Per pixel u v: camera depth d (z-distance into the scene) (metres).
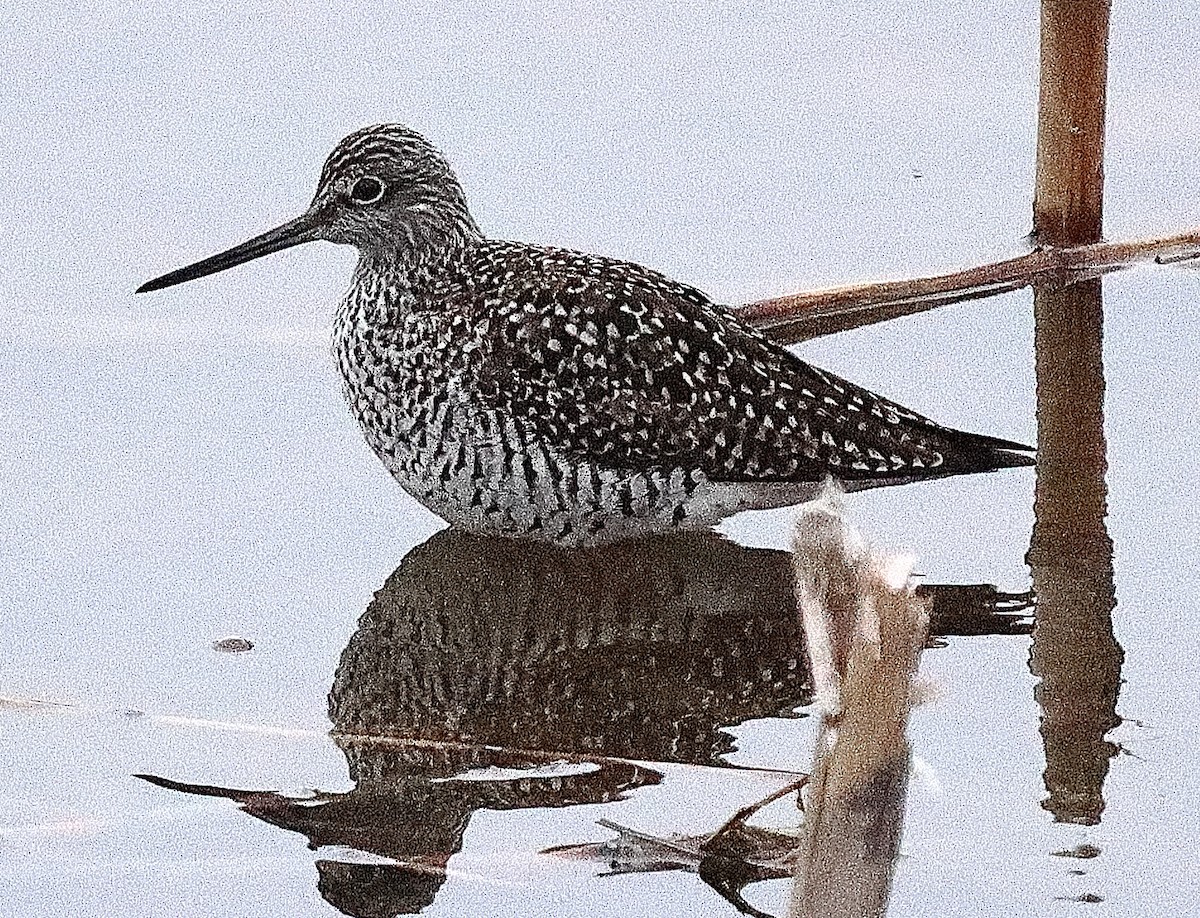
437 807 9.16
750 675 10.52
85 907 8.28
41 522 11.74
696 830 8.89
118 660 10.49
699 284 14.22
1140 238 14.57
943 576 11.09
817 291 13.94
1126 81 16.31
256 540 11.71
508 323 11.66
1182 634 10.48
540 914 8.21
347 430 12.91
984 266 14.23
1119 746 9.48
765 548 11.89
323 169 12.52
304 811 9.11
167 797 9.22
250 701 10.15
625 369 11.66
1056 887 8.27
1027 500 11.89
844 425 11.80
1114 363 13.29
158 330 13.78
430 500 11.91
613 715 10.08
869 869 6.04
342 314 12.23
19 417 12.79
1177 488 11.86
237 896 8.38
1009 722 9.73
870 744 6.00
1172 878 8.34
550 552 11.84
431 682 10.38
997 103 16.41
